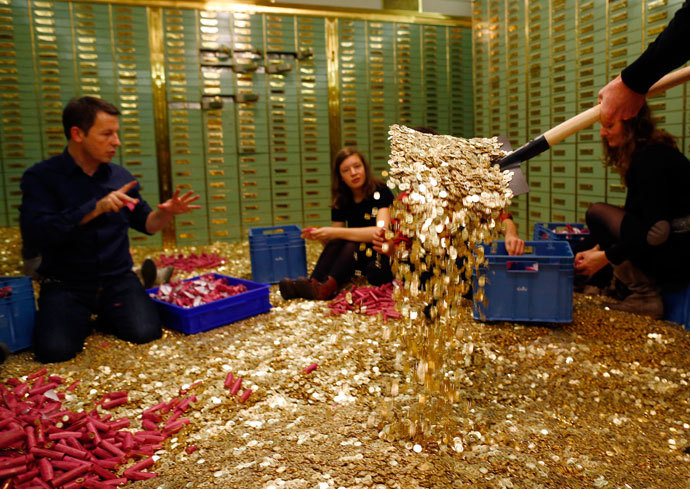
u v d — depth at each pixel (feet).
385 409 6.53
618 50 14.28
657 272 10.59
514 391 7.77
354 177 13.50
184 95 20.70
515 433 6.47
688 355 8.93
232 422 7.02
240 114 21.35
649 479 5.49
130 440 6.37
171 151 20.92
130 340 10.28
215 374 8.66
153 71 20.26
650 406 7.34
